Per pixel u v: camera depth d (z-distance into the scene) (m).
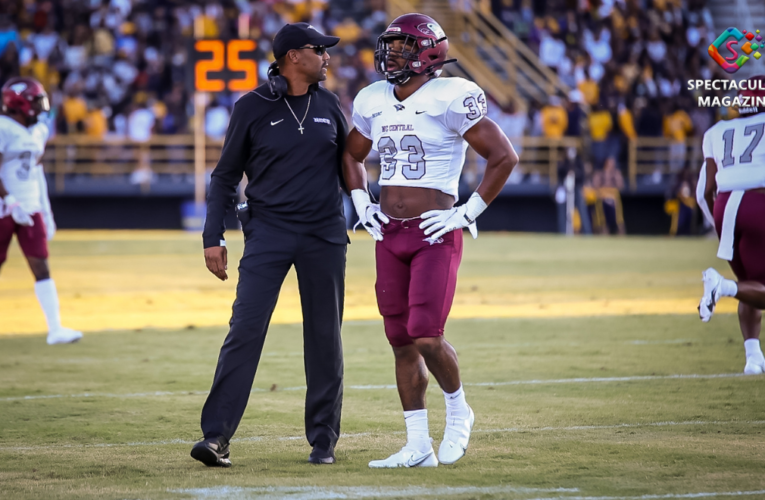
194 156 93.44
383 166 17.48
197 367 27.19
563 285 47.78
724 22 114.94
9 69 95.12
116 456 17.64
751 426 19.42
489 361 27.52
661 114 97.62
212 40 73.50
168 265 57.09
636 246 74.12
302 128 17.73
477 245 74.56
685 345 29.97
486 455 17.44
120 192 90.81
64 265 57.00
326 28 103.69
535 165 95.06
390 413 21.27
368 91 17.66
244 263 17.77
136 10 103.06
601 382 24.28
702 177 25.44
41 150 31.20
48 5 101.38
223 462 16.86
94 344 31.33
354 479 15.88
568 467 16.47
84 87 95.94
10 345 31.17
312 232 17.72
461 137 17.23
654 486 15.12
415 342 16.72
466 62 102.81
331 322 17.72
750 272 24.17
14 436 19.23
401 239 17.16
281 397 23.08
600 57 106.44
